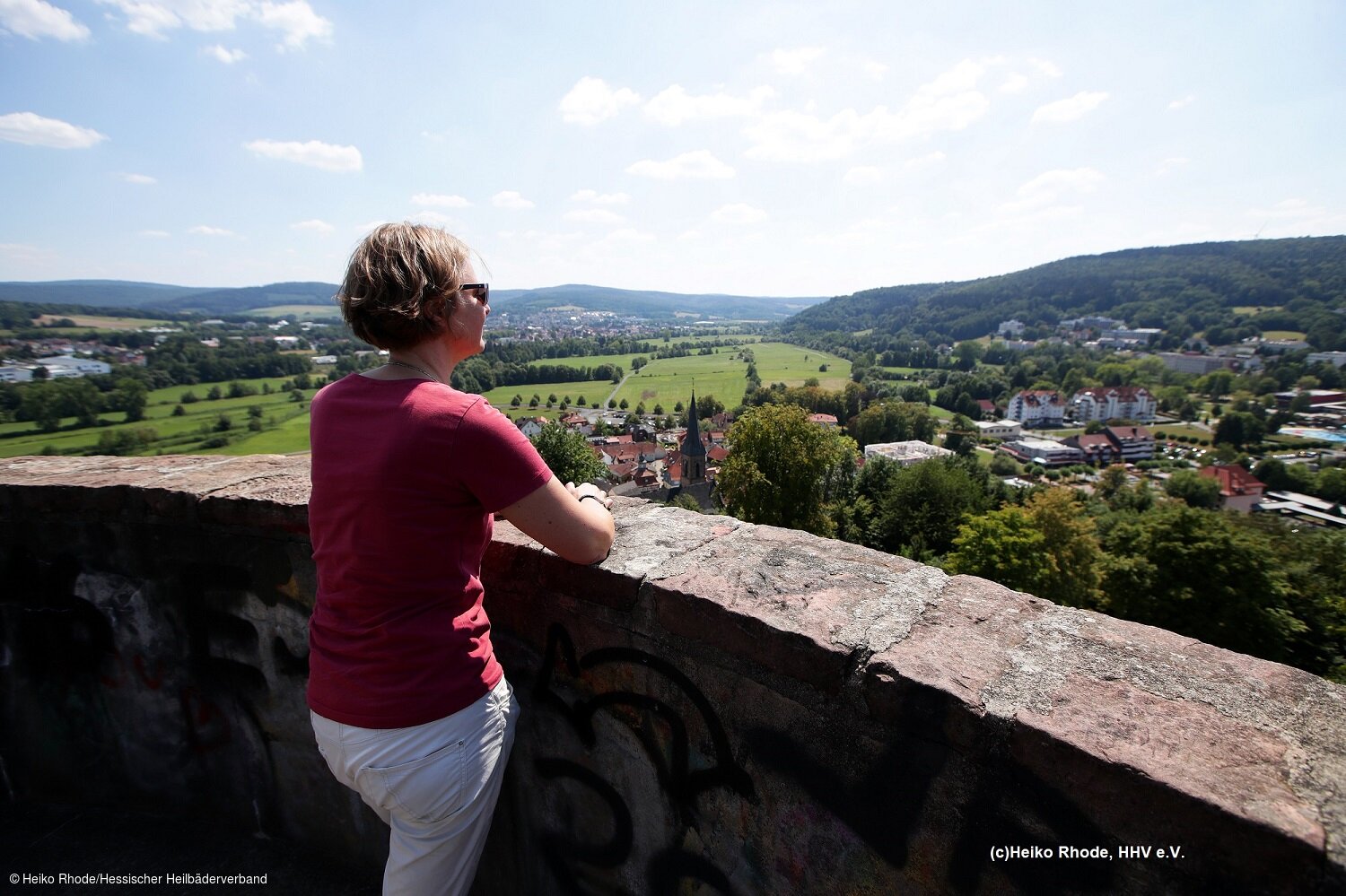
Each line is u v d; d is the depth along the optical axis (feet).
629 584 4.91
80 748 8.07
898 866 3.99
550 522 4.32
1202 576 59.11
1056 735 3.23
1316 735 3.23
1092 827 3.22
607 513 5.17
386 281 4.27
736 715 4.59
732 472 90.22
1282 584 58.18
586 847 5.85
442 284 4.42
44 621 7.84
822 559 5.28
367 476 3.93
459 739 4.25
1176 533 61.31
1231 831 2.82
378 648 4.06
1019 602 4.56
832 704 4.08
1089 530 74.18
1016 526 71.51
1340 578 65.21
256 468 8.14
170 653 7.48
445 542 4.11
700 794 4.96
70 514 7.48
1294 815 2.77
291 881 7.02
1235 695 3.52
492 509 4.21
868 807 4.04
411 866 4.45
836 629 4.16
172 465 8.45
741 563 5.15
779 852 4.60
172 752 7.77
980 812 3.59
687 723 4.89
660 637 4.87
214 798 7.74
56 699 8.00
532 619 5.62
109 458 9.17
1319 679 3.65
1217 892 2.95
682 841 5.18
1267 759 3.08
